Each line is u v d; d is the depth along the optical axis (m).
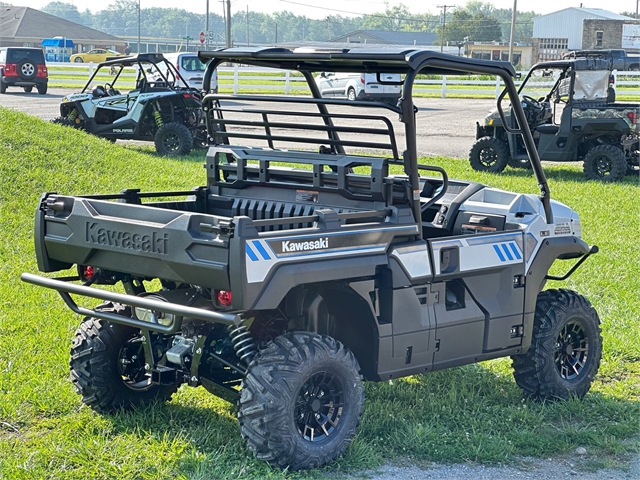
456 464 4.84
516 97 5.39
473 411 5.54
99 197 5.23
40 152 13.52
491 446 4.97
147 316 4.71
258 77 38.50
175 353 4.77
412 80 4.71
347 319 4.95
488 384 6.11
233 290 4.16
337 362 4.60
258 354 4.52
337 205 5.20
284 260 4.28
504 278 5.44
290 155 5.37
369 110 28.08
